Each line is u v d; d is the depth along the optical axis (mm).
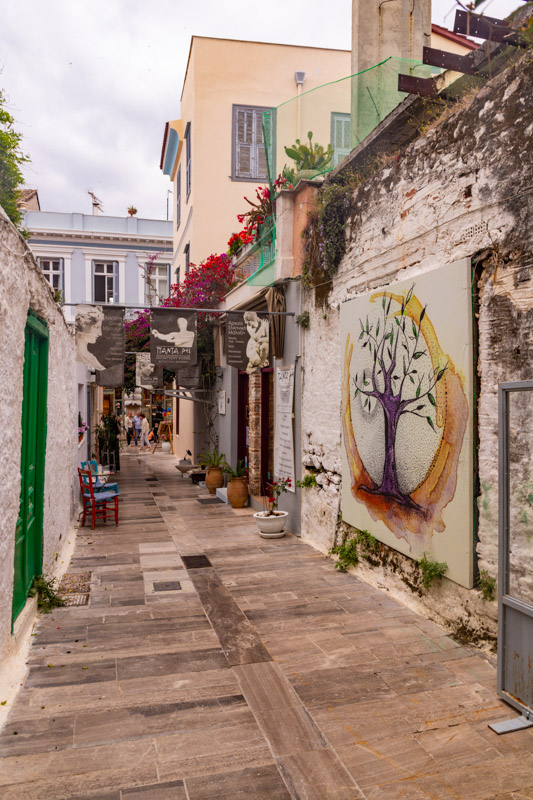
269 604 5340
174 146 19891
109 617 5055
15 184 5242
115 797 2721
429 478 4770
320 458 7355
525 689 3385
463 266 4297
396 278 5406
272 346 8414
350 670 3986
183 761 3000
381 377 5586
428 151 4855
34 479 5359
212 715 3443
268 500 9812
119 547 7641
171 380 18156
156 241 23484
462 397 4320
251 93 15852
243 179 15852
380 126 5621
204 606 5320
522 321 3820
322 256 6961
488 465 4137
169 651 4344
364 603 5309
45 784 2816
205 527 8945
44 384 5520
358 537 6148
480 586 4211
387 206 5543
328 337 7031
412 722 3338
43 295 5035
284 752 3076
